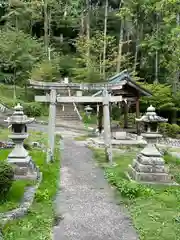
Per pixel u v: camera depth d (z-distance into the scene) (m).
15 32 24.28
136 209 6.62
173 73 21.09
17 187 7.52
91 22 31.30
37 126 19.78
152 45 22.44
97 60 26.52
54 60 26.44
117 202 7.11
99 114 18.38
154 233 5.43
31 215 6.16
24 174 8.46
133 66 26.81
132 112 22.70
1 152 11.62
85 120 22.84
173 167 10.72
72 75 28.17
